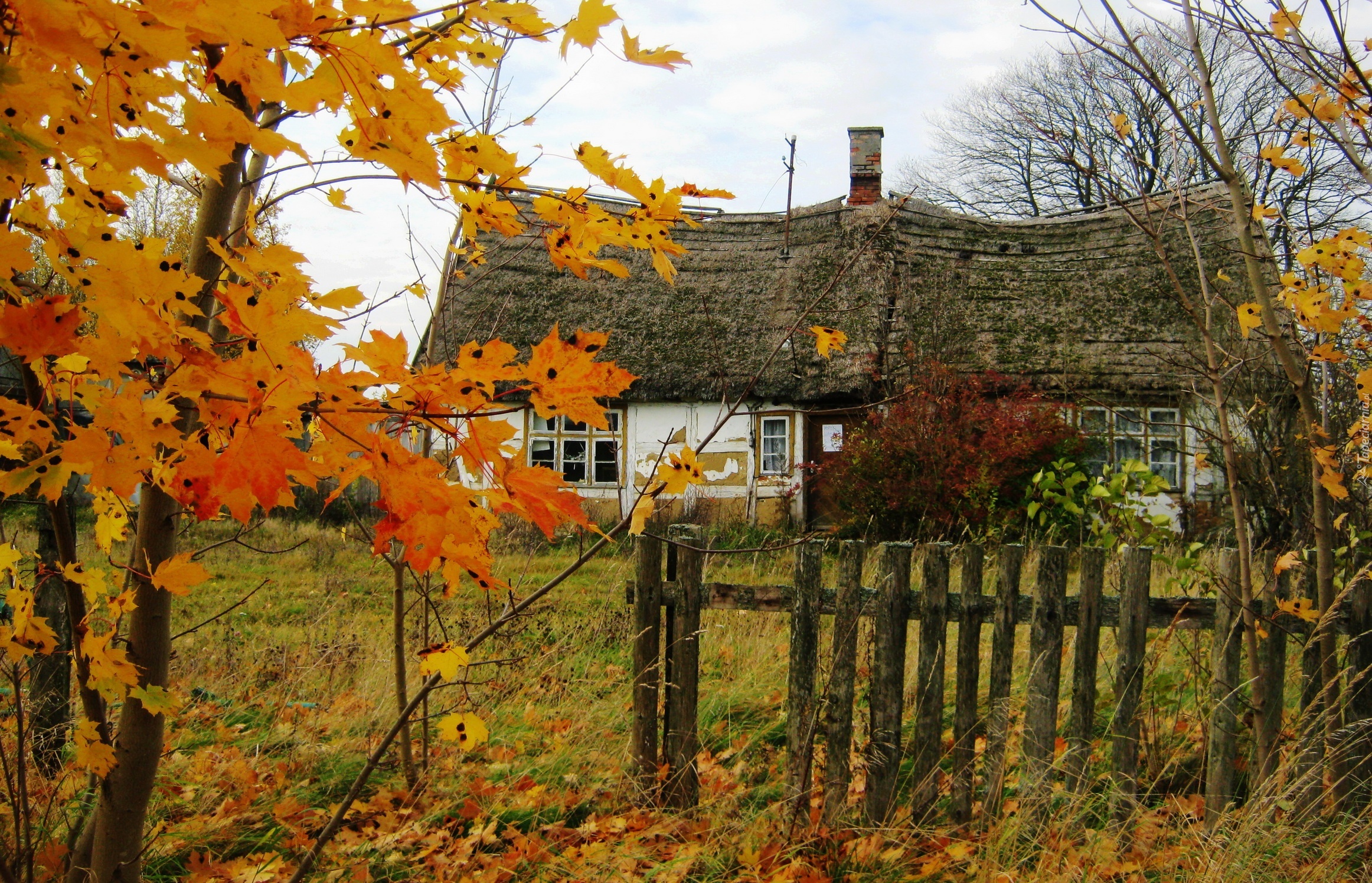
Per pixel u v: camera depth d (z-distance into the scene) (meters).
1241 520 2.88
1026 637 4.87
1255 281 2.84
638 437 13.30
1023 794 2.85
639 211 1.49
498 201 1.48
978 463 9.24
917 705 2.95
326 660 4.42
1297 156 2.82
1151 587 5.41
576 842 2.88
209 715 3.91
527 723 3.84
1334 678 2.70
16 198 0.86
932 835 2.81
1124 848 2.73
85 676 1.58
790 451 12.64
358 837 2.87
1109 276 13.07
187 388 0.99
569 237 1.52
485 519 1.23
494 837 2.85
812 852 2.75
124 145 0.82
